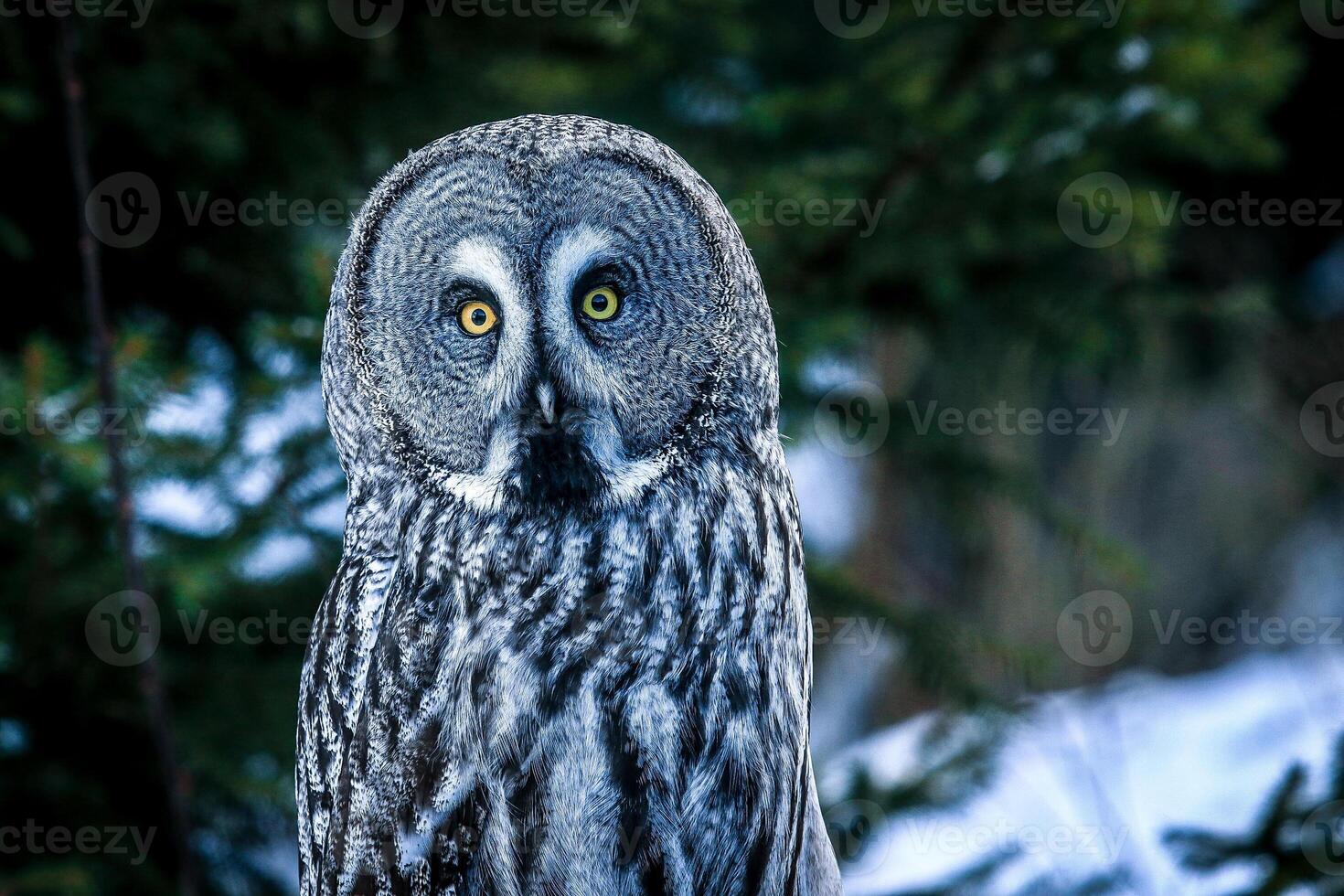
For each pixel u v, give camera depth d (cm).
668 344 410
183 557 594
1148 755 1030
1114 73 726
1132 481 1725
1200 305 811
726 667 389
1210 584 1736
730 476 409
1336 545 1728
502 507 397
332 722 403
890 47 762
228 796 711
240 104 718
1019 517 1479
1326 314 1274
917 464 832
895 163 743
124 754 699
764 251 754
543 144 405
